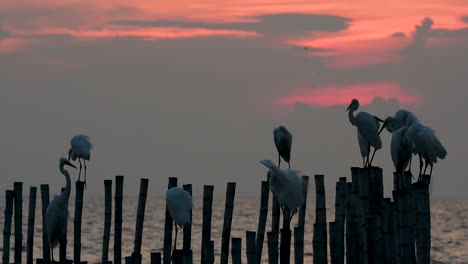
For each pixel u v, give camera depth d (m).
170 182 22.72
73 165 24.28
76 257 23.78
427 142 20.03
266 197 22.38
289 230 18.72
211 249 16.83
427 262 18.44
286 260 18.69
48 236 23.23
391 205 19.11
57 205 22.83
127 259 17.41
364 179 18.66
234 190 22.98
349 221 18.81
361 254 19.03
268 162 18.77
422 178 20.20
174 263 18.06
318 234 17.59
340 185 21.05
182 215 20.22
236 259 16.73
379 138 23.16
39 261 22.48
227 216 22.94
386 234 18.86
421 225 18.39
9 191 26.02
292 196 18.86
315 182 20.97
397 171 19.11
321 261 17.64
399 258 18.47
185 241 21.88
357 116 23.27
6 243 26.00
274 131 23.83
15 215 25.91
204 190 22.55
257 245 22.38
